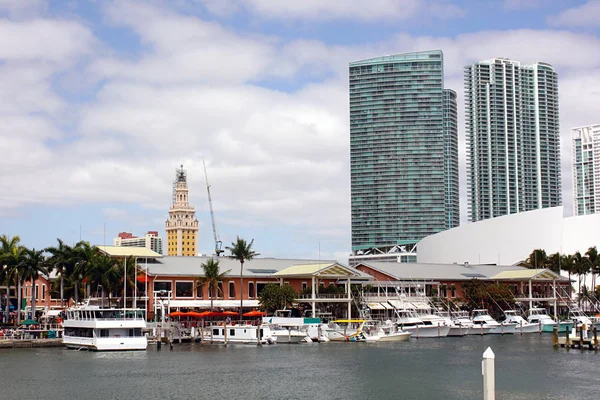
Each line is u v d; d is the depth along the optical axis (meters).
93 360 121.94
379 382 99.06
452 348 144.75
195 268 181.62
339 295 184.75
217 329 156.88
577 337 154.62
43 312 191.12
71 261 165.12
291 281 187.75
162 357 126.56
